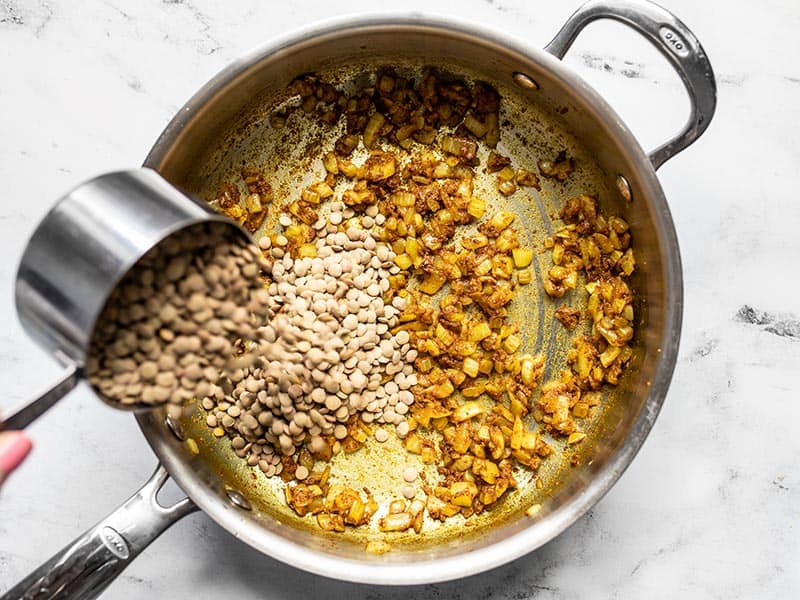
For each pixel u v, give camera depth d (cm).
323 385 46
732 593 48
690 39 40
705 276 49
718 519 49
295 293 47
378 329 47
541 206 49
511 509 48
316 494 48
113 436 48
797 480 48
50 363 49
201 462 46
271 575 48
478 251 48
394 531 48
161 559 48
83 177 49
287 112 48
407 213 48
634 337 46
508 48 41
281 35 41
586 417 48
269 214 49
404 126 49
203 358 38
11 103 49
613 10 41
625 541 48
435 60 47
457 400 48
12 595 39
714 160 49
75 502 48
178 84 49
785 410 49
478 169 49
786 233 49
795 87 49
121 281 36
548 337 48
